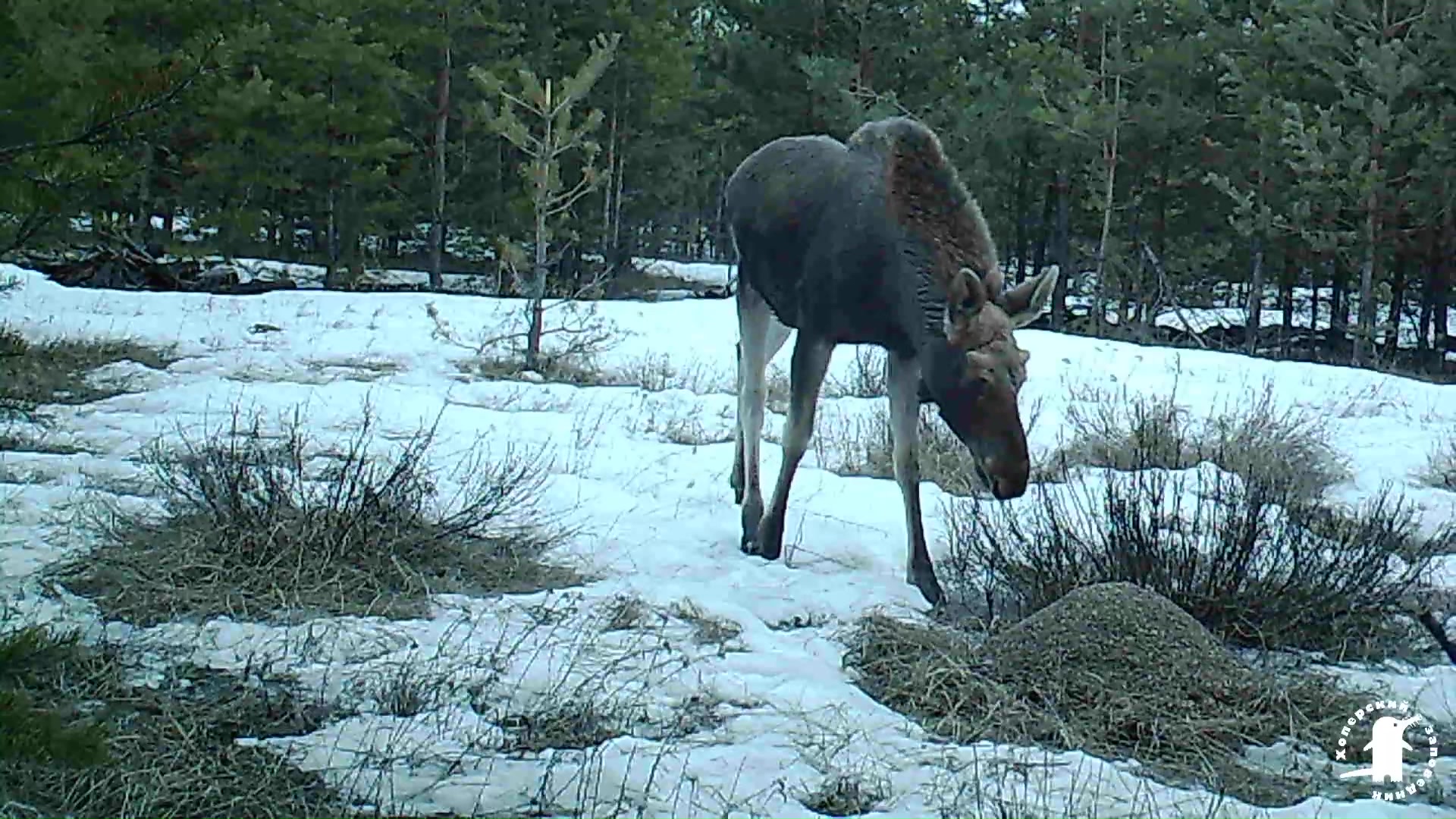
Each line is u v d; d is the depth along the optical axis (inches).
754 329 305.0
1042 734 197.9
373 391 443.8
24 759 126.0
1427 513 352.5
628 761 178.1
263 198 991.6
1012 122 1080.2
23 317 562.6
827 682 215.6
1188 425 440.1
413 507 278.1
